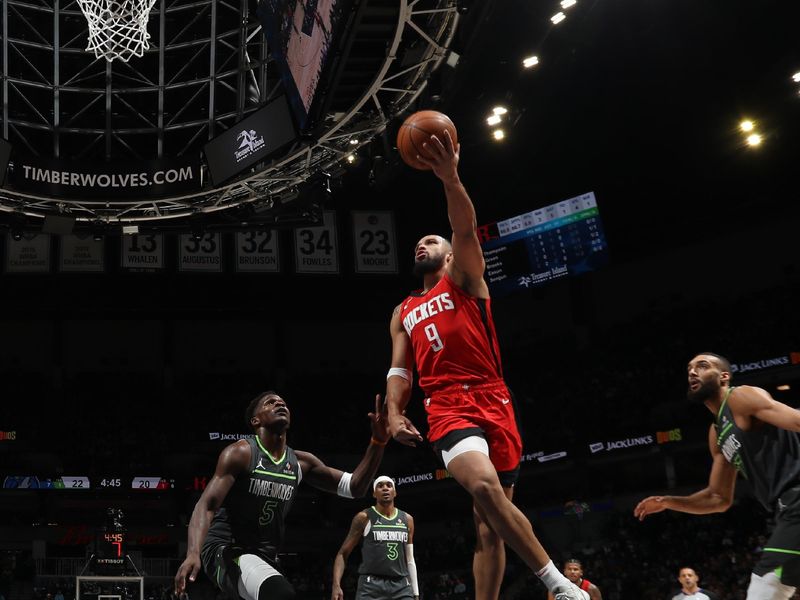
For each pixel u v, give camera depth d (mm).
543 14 19047
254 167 16141
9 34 18469
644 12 21422
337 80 12406
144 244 29438
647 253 30719
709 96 25656
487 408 3811
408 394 4148
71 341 33156
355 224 30219
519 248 29562
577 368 31984
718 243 31062
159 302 31438
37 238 29812
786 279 29312
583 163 29641
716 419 4852
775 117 25594
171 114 20734
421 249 4227
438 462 31625
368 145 16938
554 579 3389
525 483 30906
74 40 17984
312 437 32562
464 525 30594
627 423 28844
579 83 24625
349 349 35062
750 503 24500
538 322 33938
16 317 32188
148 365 33531
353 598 28312
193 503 30625
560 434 29812
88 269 29828
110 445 30938
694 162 28734
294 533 31156
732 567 22094
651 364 30109
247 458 4773
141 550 31172
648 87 25250
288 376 34156
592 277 33375
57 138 17828
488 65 20922
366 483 5207
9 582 26094
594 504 28156
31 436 30625
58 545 30547
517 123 25547
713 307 30234
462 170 29500
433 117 3596
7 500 29562
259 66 17312
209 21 19031
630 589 23656
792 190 28719
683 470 28594
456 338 3850
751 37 22797
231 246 29859
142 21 15367
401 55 14938
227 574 4668
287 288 31453
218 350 34094
